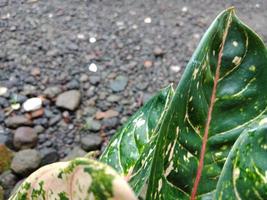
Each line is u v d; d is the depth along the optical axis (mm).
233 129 122
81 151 384
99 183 64
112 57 441
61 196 74
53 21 466
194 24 470
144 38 456
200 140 118
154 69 434
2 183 357
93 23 467
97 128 395
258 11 482
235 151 92
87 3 485
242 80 122
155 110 170
